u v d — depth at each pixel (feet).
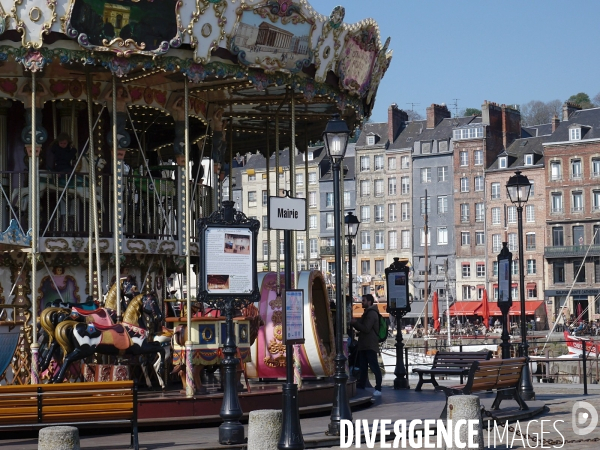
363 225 359.05
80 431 57.57
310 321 71.41
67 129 72.33
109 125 72.69
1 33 61.00
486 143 340.18
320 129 95.86
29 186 67.31
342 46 72.23
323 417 65.46
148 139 87.86
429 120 357.20
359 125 85.76
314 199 360.69
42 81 68.95
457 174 343.46
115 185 65.62
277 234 74.33
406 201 351.87
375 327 81.56
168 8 62.49
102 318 60.08
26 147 67.62
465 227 342.03
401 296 92.07
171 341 64.39
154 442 53.83
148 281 73.20
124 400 50.85
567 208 321.73
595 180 317.83
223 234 53.67
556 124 338.54
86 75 67.77
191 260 79.20
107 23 61.77
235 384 53.67
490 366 62.34
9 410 49.65
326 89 73.15
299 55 68.44
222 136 82.64
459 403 49.39
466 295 340.59
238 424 53.11
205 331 62.28
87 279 70.13
